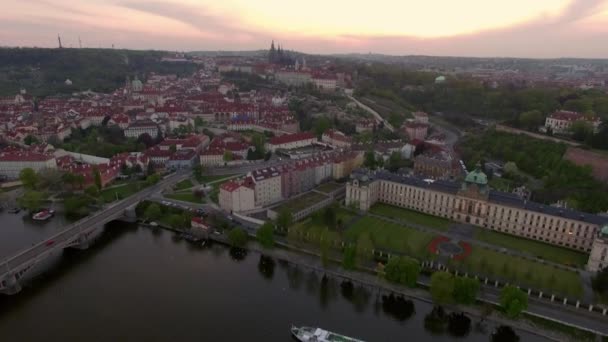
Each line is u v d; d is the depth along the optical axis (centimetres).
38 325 19088
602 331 17950
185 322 19175
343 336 18025
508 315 18900
